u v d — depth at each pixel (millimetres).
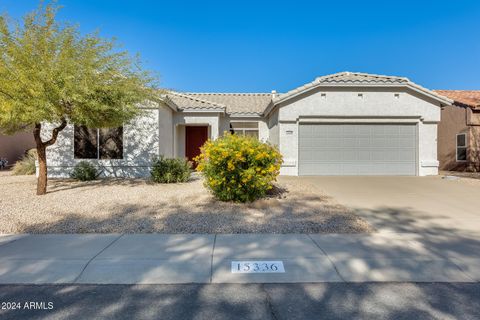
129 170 13891
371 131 14898
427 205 8344
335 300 3566
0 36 8016
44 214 7172
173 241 5375
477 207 8133
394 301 3545
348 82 14367
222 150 7887
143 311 3318
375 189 10844
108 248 5016
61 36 8578
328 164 14852
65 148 13805
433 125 14875
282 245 5195
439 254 4828
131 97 9555
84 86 8266
